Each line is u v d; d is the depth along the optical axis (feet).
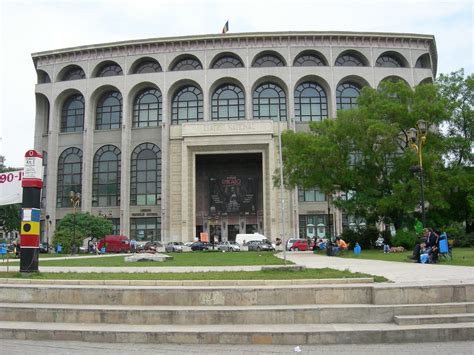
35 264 43.04
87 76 203.21
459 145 127.34
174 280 35.47
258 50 196.44
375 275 38.34
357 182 120.47
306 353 24.44
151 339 26.99
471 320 28.37
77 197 142.20
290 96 191.93
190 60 203.31
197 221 200.03
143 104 202.69
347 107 197.26
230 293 31.32
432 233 62.03
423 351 24.41
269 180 181.68
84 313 30.04
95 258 92.68
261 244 154.92
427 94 120.16
